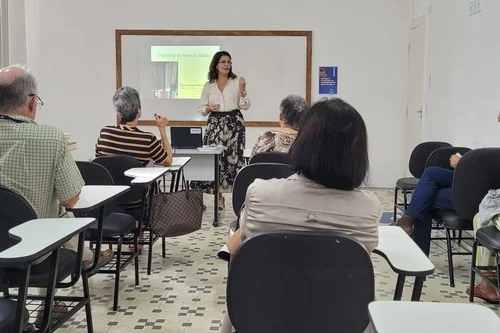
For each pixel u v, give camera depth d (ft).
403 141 21.45
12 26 20.17
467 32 14.47
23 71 6.32
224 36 21.20
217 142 15.78
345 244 3.99
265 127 21.52
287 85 21.35
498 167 9.11
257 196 4.43
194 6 21.15
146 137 10.75
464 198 9.31
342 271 4.05
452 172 10.68
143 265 11.24
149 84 21.57
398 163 21.58
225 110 15.87
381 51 21.11
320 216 4.31
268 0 21.03
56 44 21.47
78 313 8.59
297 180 4.47
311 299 4.12
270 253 4.05
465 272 10.93
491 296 9.10
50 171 6.18
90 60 21.53
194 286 9.96
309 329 4.19
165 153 11.06
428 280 10.41
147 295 9.48
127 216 9.49
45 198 6.26
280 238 4.01
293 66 21.26
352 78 21.27
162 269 10.97
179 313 8.68
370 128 21.48
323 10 21.01
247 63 21.33
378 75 21.21
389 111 21.35
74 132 21.88
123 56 21.44
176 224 10.38
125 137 10.67
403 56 21.07
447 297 9.48
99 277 10.41
